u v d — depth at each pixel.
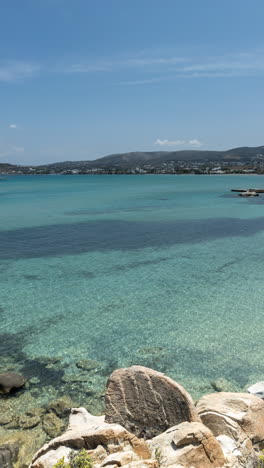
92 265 29.09
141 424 9.41
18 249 34.47
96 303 21.11
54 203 78.19
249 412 9.62
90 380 13.55
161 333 17.36
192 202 79.88
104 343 16.42
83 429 9.66
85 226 48.06
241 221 52.50
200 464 7.61
